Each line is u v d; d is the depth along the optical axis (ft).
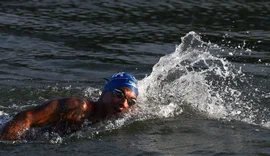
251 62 68.33
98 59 69.21
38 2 96.73
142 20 87.61
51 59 68.74
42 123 43.29
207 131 45.29
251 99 53.78
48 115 43.24
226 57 69.92
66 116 43.86
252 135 44.42
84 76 62.64
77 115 44.21
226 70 63.77
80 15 89.56
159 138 43.57
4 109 50.31
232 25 85.87
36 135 42.80
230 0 100.37
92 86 58.90
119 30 82.38
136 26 84.53
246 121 47.91
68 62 67.62
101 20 87.15
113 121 45.42
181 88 52.80
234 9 94.79
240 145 42.22
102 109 45.47
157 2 98.17
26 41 75.87
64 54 70.90
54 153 40.32
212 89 56.44
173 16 90.07
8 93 54.90
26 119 42.63
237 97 54.19
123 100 44.88
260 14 92.02
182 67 56.90
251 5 97.45
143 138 43.47
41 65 66.23
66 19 87.15
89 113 44.98
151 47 74.90
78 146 41.60
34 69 64.54
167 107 49.88
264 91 56.49
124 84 45.06
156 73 54.85
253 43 77.05
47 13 90.17
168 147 41.73
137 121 46.47
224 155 40.19
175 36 80.02
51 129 43.57
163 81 53.98
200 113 49.44
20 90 55.98
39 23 84.48
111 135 43.80
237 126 46.55
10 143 41.57
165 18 88.99
